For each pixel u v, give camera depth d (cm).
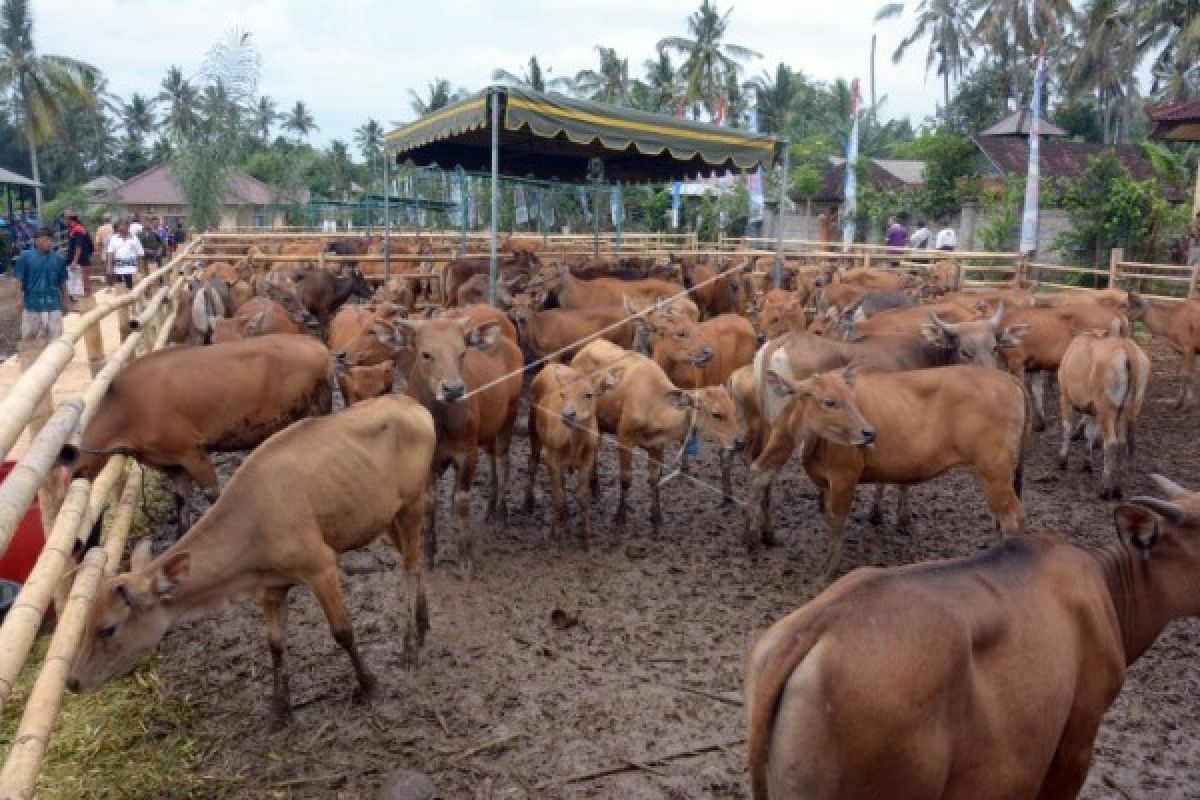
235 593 520
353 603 705
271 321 1120
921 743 300
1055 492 1004
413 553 620
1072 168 3825
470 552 756
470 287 1447
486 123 1187
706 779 501
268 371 786
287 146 6172
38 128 5056
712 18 5291
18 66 4859
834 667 297
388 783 487
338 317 1180
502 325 1045
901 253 2416
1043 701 329
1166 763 521
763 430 884
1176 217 2545
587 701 575
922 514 925
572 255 2119
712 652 638
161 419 735
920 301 1598
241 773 505
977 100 5441
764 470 791
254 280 1602
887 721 295
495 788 494
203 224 2527
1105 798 490
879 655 298
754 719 309
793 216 3950
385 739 534
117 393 730
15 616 455
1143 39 4312
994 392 708
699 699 579
